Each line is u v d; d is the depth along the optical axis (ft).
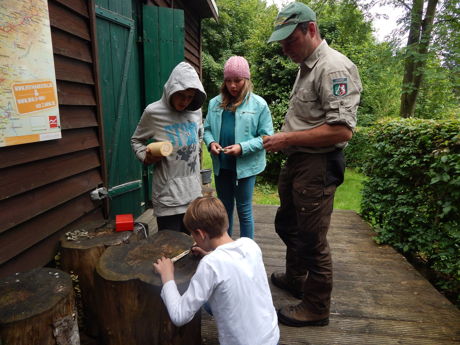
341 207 17.62
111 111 9.08
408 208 9.30
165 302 3.94
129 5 9.68
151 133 6.52
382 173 11.25
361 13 21.54
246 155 7.29
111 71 8.98
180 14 11.07
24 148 5.24
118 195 9.65
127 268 4.64
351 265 8.74
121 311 4.49
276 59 21.99
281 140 5.23
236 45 55.31
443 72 18.66
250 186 7.64
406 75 21.36
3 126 4.74
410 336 5.88
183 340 4.76
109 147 9.10
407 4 19.80
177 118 6.54
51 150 5.94
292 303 6.86
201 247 4.53
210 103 8.08
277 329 4.03
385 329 6.07
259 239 10.48
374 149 11.74
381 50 21.36
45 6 5.47
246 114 7.29
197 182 6.95
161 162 6.46
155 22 10.85
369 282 7.83
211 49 55.83
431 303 6.96
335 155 5.39
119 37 9.25
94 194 7.39
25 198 5.28
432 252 8.77
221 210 4.10
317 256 5.71
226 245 3.89
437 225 8.52
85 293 5.41
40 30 5.38
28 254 5.33
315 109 5.17
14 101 4.92
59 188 6.22
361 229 11.51
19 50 4.97
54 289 4.11
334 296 7.20
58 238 6.14
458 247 7.93
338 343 5.67
